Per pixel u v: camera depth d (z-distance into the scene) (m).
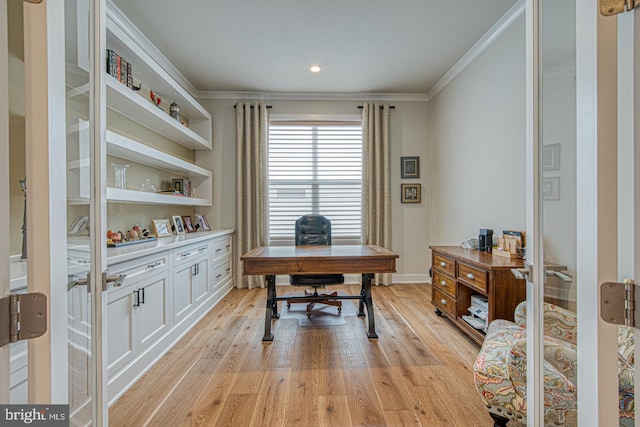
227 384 1.80
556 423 0.92
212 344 2.35
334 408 1.57
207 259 3.11
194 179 4.05
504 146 2.62
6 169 0.59
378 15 2.47
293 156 4.29
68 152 0.75
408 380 1.83
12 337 0.60
